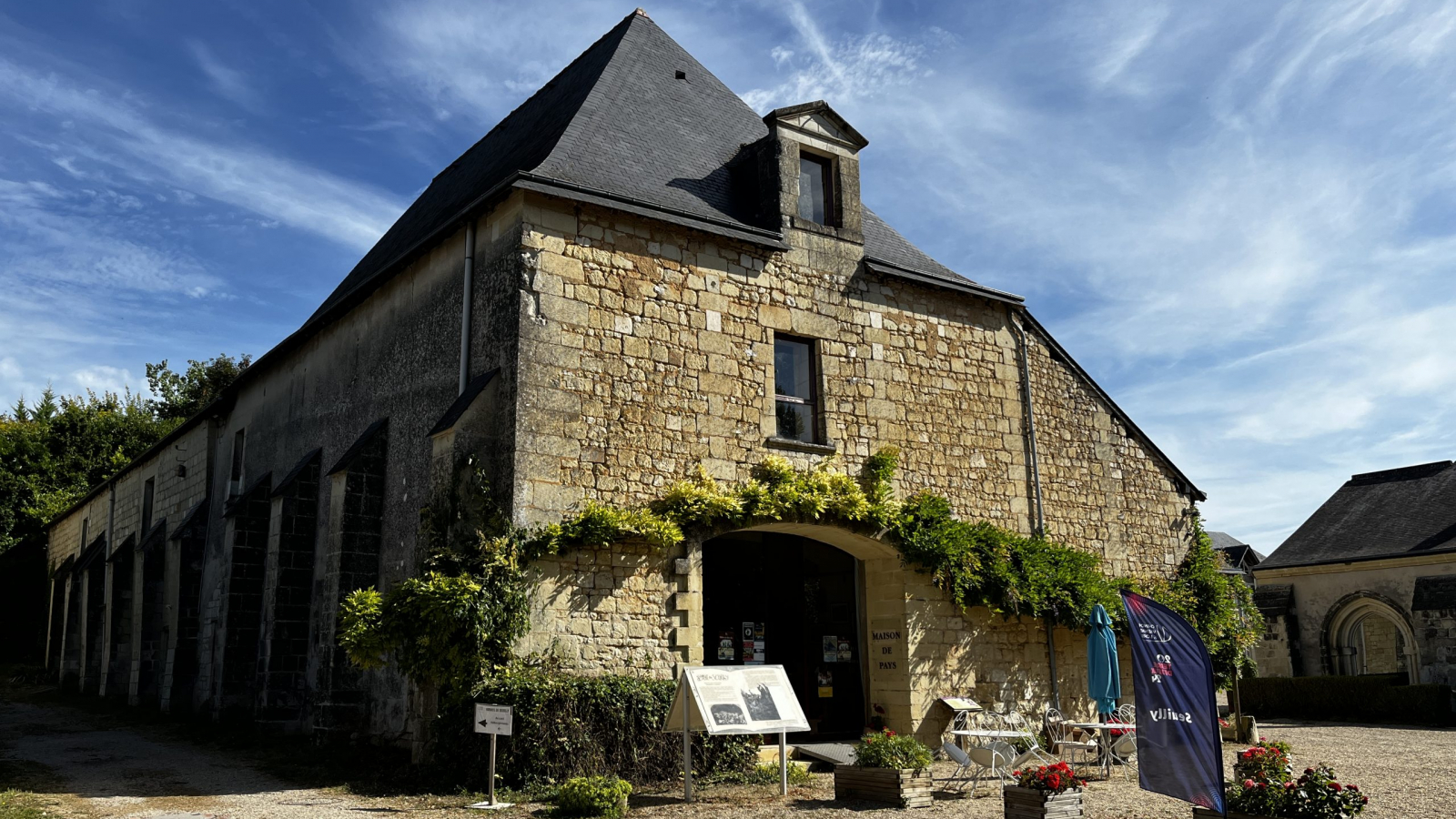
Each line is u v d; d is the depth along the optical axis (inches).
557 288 440.5
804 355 527.2
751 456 486.9
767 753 454.0
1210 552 679.7
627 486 443.8
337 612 482.6
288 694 546.9
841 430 522.9
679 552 452.8
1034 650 569.3
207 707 668.7
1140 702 276.5
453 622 390.0
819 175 561.3
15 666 1096.8
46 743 535.2
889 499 526.3
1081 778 430.3
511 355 427.2
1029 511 593.9
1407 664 998.4
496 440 424.5
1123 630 596.7
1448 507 1006.4
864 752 363.3
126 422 1434.5
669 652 440.5
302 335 642.8
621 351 453.7
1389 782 422.6
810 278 529.7
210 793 379.2
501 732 345.4
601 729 395.2
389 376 527.5
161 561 818.8
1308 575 1051.9
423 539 424.5
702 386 476.4
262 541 635.5
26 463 1316.4
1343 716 875.4
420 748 408.2
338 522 496.7
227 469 760.3
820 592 543.8
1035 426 611.5
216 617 703.7
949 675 531.8
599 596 426.3
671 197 499.2
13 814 317.4
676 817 331.0
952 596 536.1
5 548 1253.1
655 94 572.7
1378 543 1015.6
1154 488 668.1
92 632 901.8
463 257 474.6
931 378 569.6
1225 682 653.9
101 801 358.3
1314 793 255.1
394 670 462.0
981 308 606.5
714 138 575.2
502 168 572.4
